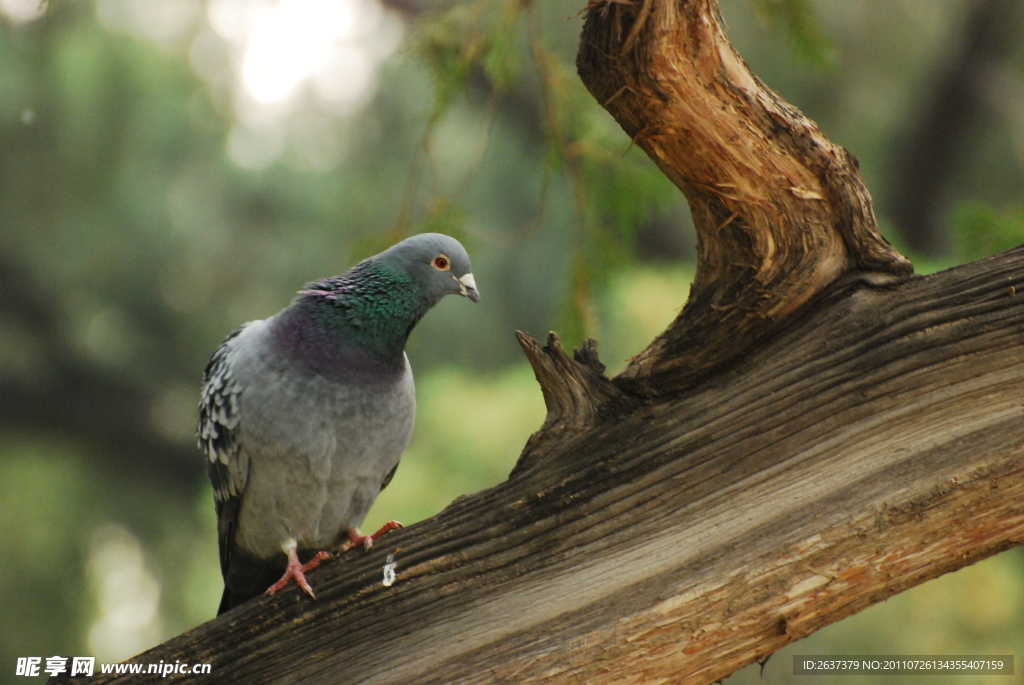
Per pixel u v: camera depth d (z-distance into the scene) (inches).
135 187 700.0
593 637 189.6
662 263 647.8
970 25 644.7
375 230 708.7
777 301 200.7
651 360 206.4
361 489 268.5
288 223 744.3
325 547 280.7
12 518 791.1
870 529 187.3
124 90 661.3
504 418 427.2
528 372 446.6
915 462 189.5
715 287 204.8
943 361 194.9
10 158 665.0
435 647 194.2
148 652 204.1
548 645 190.4
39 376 796.0
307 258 730.8
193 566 805.2
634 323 416.2
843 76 640.4
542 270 681.6
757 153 194.5
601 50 191.3
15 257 719.7
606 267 319.0
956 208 288.2
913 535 187.5
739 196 197.3
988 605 398.6
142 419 823.7
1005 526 188.7
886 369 195.9
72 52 647.1
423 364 705.6
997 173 718.5
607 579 193.0
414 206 687.1
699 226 206.4
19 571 773.3
